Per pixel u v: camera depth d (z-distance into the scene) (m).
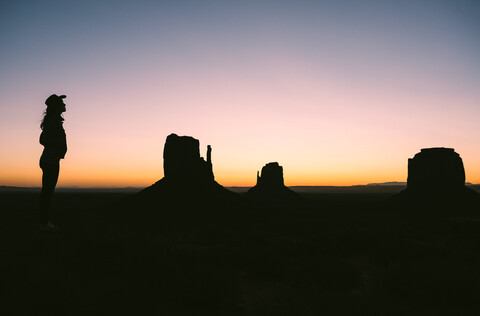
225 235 25.31
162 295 6.43
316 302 7.60
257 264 11.19
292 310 6.99
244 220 53.62
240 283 9.58
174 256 9.05
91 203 114.44
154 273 6.74
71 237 7.21
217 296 6.91
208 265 9.80
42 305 4.34
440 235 25.95
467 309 7.80
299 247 17.19
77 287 5.14
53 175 6.28
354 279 10.52
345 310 7.10
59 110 6.35
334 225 36.75
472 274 9.68
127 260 6.73
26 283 4.70
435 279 8.98
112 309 4.86
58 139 6.23
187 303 6.62
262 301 7.96
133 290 5.63
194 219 56.34
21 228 8.34
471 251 16.31
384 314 7.04
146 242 8.84
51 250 6.14
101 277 5.96
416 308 7.75
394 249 15.27
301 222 45.66
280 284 10.09
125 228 10.98
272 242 20.20
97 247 6.82
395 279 9.41
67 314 4.37
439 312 7.39
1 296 4.33
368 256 16.11
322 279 10.14
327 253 15.98
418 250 15.45
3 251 5.81
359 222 42.59
